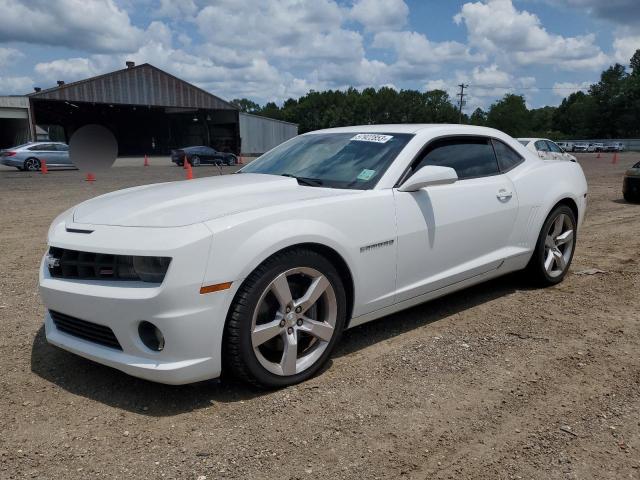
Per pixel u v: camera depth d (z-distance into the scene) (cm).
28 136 4497
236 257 282
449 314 438
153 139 5941
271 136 5491
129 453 250
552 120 14475
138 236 281
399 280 368
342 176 378
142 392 308
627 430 269
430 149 401
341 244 326
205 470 237
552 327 409
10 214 1031
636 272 564
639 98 10769
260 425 273
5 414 285
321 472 236
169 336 272
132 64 4975
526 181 466
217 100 5162
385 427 271
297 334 315
